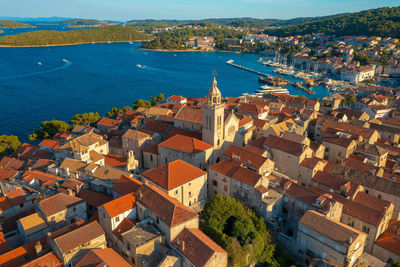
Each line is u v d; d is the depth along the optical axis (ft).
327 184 326.65
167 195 267.18
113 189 296.71
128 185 291.38
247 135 463.01
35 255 223.71
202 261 205.77
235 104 620.49
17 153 453.17
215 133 378.53
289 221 301.63
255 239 248.11
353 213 284.20
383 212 278.26
